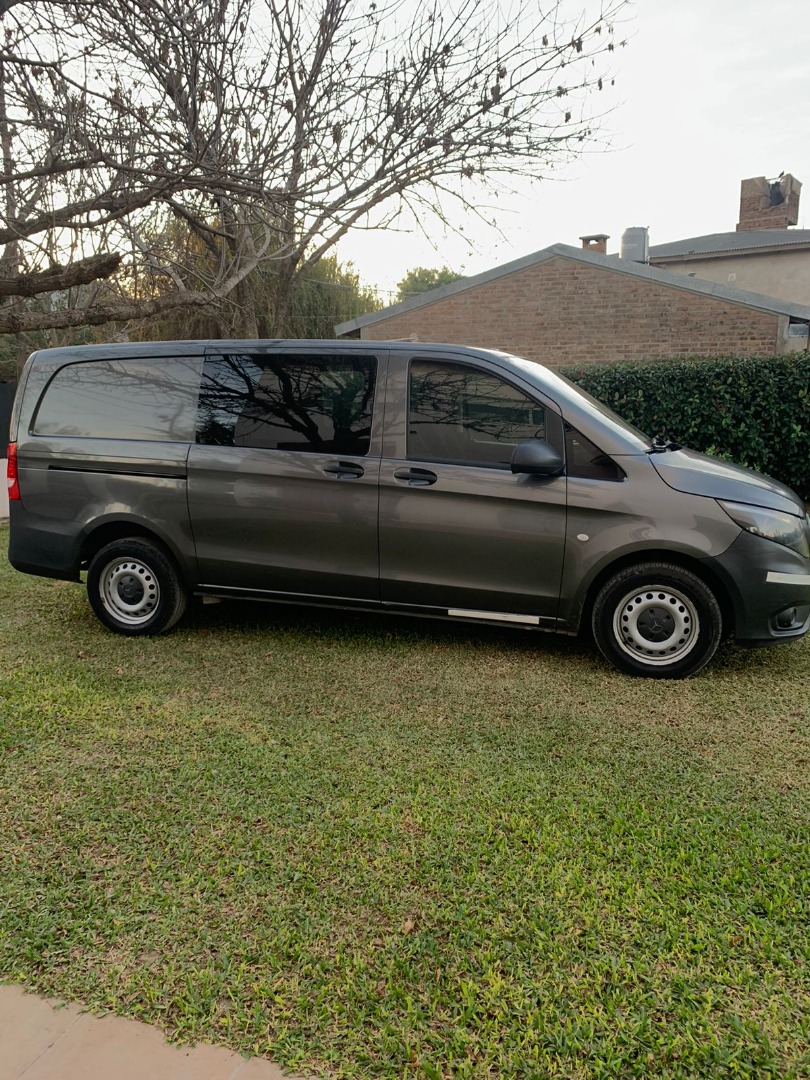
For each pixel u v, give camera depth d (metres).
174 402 4.54
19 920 2.21
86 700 3.76
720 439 10.16
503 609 4.13
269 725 3.49
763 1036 1.78
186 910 2.25
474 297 15.40
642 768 3.08
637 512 3.85
